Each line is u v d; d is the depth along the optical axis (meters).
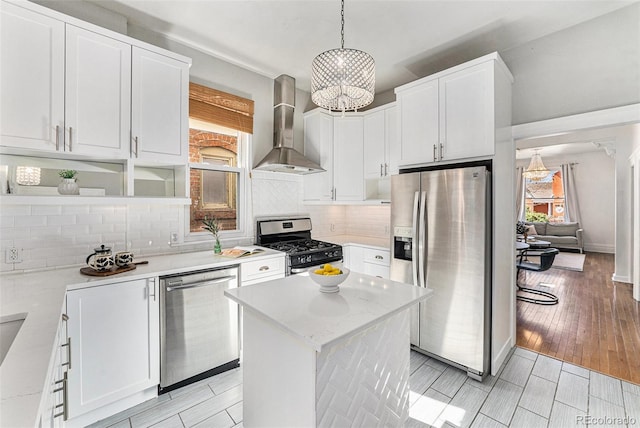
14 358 0.84
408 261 2.63
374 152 3.33
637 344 2.73
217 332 2.24
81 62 1.83
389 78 3.30
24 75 1.64
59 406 1.30
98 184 2.17
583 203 8.04
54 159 2.00
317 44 2.64
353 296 1.55
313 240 3.55
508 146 2.54
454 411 1.89
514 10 2.14
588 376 2.24
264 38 2.54
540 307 3.75
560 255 7.29
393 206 2.73
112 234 2.27
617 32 2.13
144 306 1.90
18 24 1.62
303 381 1.23
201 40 2.59
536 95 2.50
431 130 2.54
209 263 2.21
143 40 2.41
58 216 2.03
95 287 1.71
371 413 1.45
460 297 2.28
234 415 1.84
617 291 4.34
